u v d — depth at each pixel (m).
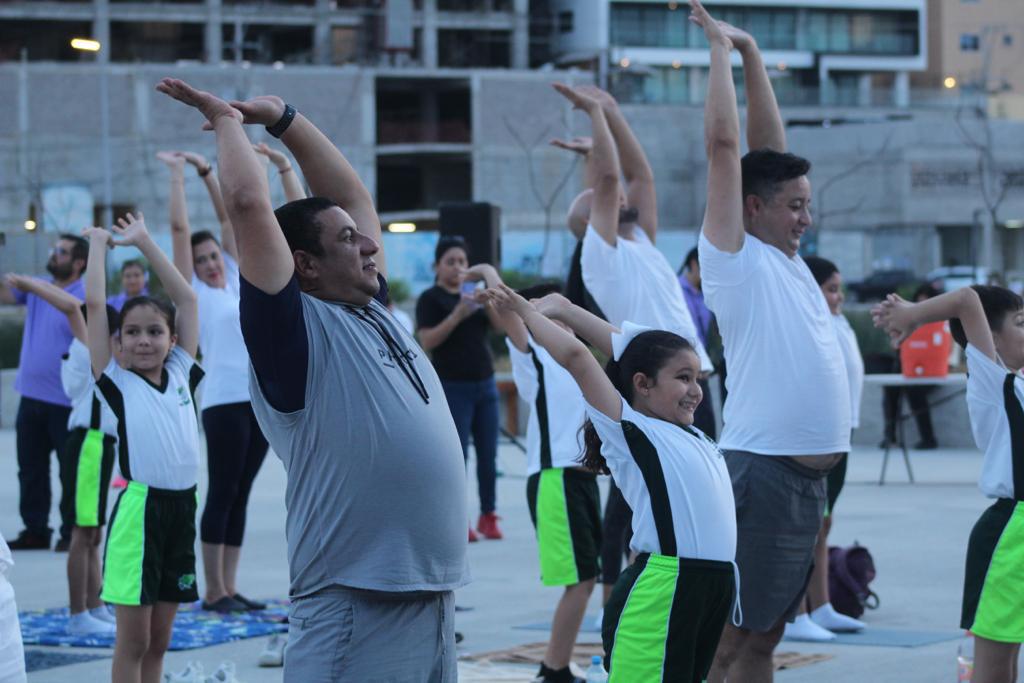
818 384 7.42
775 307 7.44
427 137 86.31
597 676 8.62
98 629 10.92
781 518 7.42
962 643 9.55
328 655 5.37
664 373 6.46
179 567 8.13
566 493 8.98
